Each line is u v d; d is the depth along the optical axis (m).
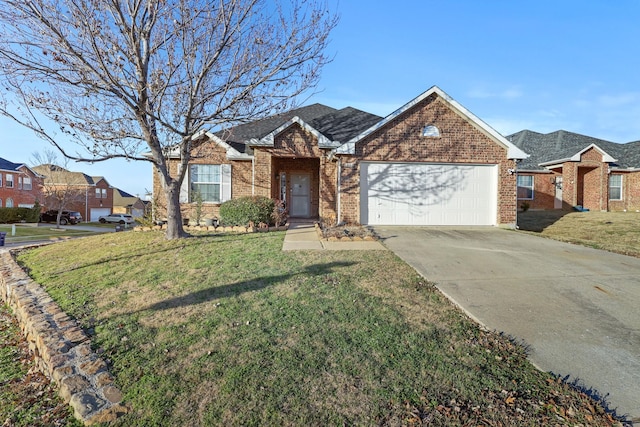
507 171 11.59
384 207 11.48
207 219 11.78
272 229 10.86
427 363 3.15
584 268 6.25
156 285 5.53
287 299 4.66
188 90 8.12
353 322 3.97
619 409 2.57
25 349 4.58
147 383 2.98
